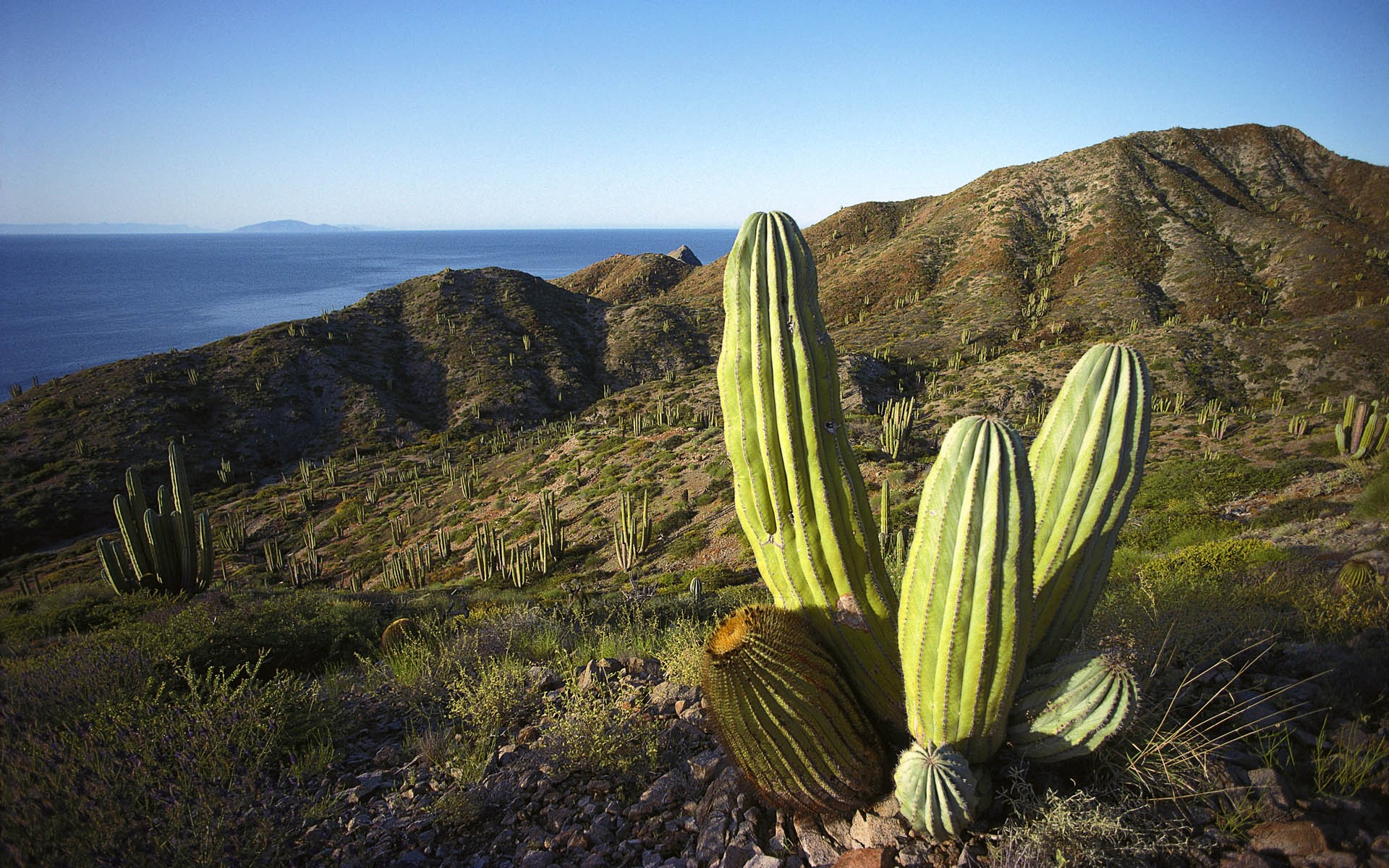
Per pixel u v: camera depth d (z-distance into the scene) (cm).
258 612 752
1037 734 247
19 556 4084
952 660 230
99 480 4794
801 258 276
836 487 279
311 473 5228
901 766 238
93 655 492
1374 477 1488
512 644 663
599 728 355
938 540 230
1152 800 242
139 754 334
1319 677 311
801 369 271
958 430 233
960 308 7088
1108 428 266
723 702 250
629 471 3606
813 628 292
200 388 5972
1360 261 6306
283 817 312
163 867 272
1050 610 275
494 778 362
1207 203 8338
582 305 8494
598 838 299
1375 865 210
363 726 481
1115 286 6738
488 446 5428
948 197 11262
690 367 6994
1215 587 465
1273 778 247
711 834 280
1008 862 224
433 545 3512
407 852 311
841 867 242
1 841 255
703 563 2327
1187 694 302
